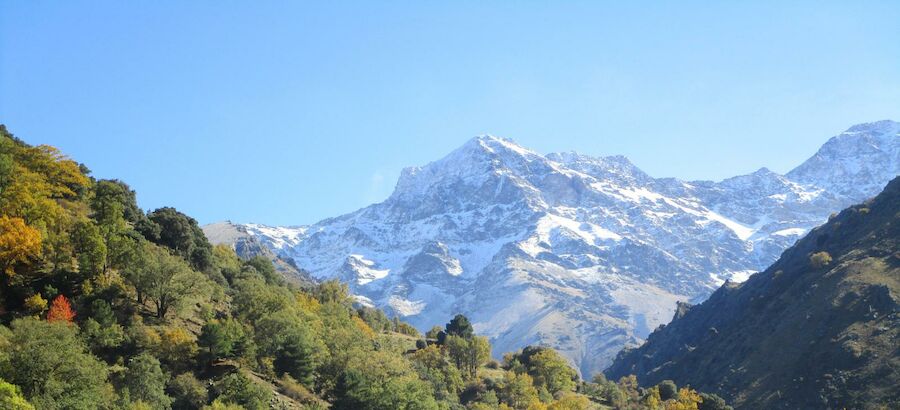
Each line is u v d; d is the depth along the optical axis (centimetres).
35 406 10719
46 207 16288
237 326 15875
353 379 15612
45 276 15300
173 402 13262
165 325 15625
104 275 16050
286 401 14938
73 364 11738
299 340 16388
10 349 11725
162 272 16025
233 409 12744
